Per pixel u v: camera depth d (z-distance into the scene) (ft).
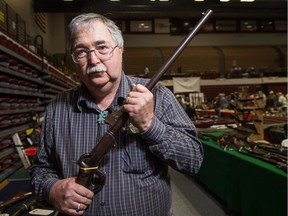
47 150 3.72
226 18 53.42
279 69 49.80
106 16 3.39
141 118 2.90
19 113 9.68
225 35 53.88
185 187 13.25
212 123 18.92
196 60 50.47
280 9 23.03
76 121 3.48
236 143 10.18
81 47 3.17
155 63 48.75
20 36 12.32
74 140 3.41
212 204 11.21
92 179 3.03
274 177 7.09
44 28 30.25
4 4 9.23
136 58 48.80
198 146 3.37
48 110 3.76
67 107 3.60
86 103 3.44
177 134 3.22
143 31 51.78
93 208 3.24
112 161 3.27
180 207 11.00
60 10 21.39
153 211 3.32
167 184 3.54
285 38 55.42
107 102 3.46
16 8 19.19
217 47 53.26
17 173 7.14
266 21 54.60
